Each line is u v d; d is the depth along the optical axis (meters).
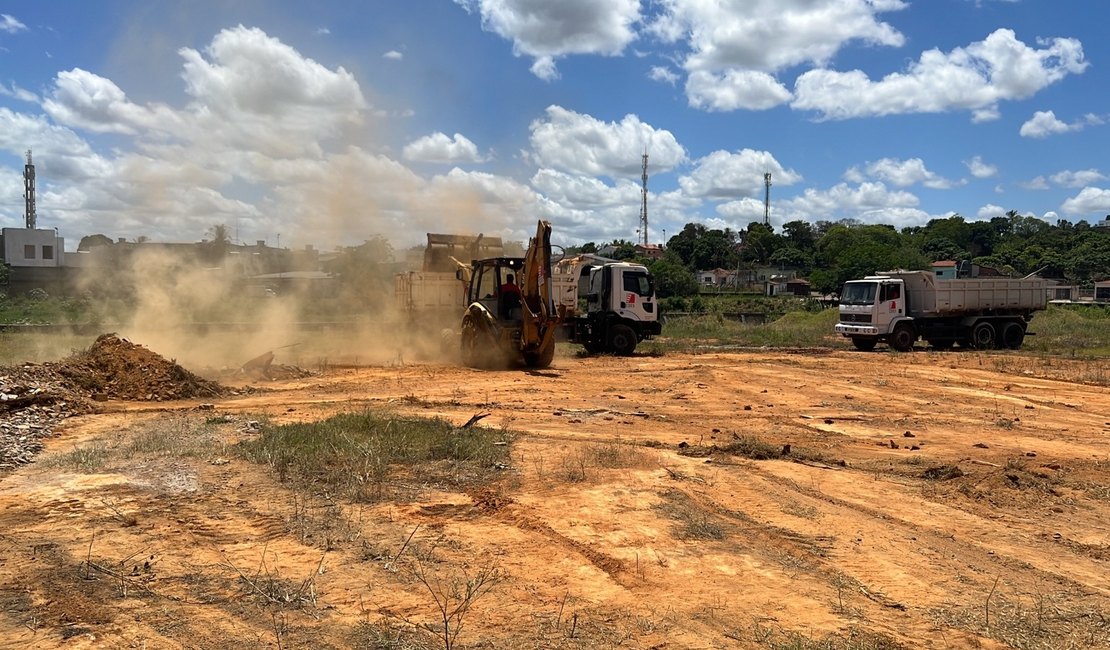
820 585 5.04
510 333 18.16
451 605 4.53
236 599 4.56
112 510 6.22
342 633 4.13
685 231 119.19
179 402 12.38
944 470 8.08
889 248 84.06
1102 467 8.50
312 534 5.74
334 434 8.56
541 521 6.21
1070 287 83.94
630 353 22.92
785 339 31.33
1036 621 4.49
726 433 10.55
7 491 6.69
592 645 4.04
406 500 6.68
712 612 4.54
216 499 6.57
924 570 5.36
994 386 16.44
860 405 13.52
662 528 6.12
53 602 4.48
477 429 9.55
